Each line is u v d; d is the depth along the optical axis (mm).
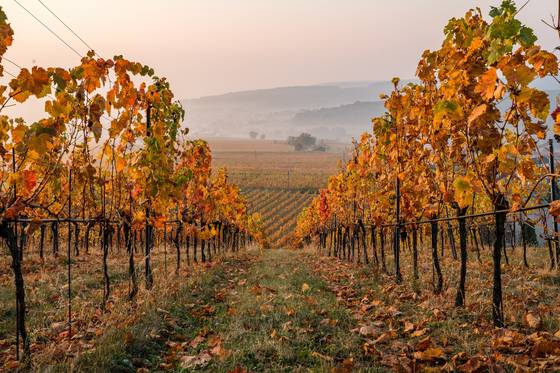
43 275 9664
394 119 9734
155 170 8273
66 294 8094
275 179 96000
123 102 7164
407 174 9336
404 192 9250
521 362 3955
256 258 20484
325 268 14953
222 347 5090
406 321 6023
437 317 5992
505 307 6051
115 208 8023
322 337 5441
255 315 6629
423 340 4715
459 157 6371
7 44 4520
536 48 4230
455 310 6195
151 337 5609
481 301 6590
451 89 5672
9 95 4637
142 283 8766
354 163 14875
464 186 5289
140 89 8398
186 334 6004
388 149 10523
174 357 4961
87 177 6270
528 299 6656
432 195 7824
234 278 11961
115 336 5293
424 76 7539
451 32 5965
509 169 4879
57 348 4930
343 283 10578
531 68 4145
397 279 9891
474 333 5094
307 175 104938
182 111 10516
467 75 5293
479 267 11031
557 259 9906
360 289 9211
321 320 6234
